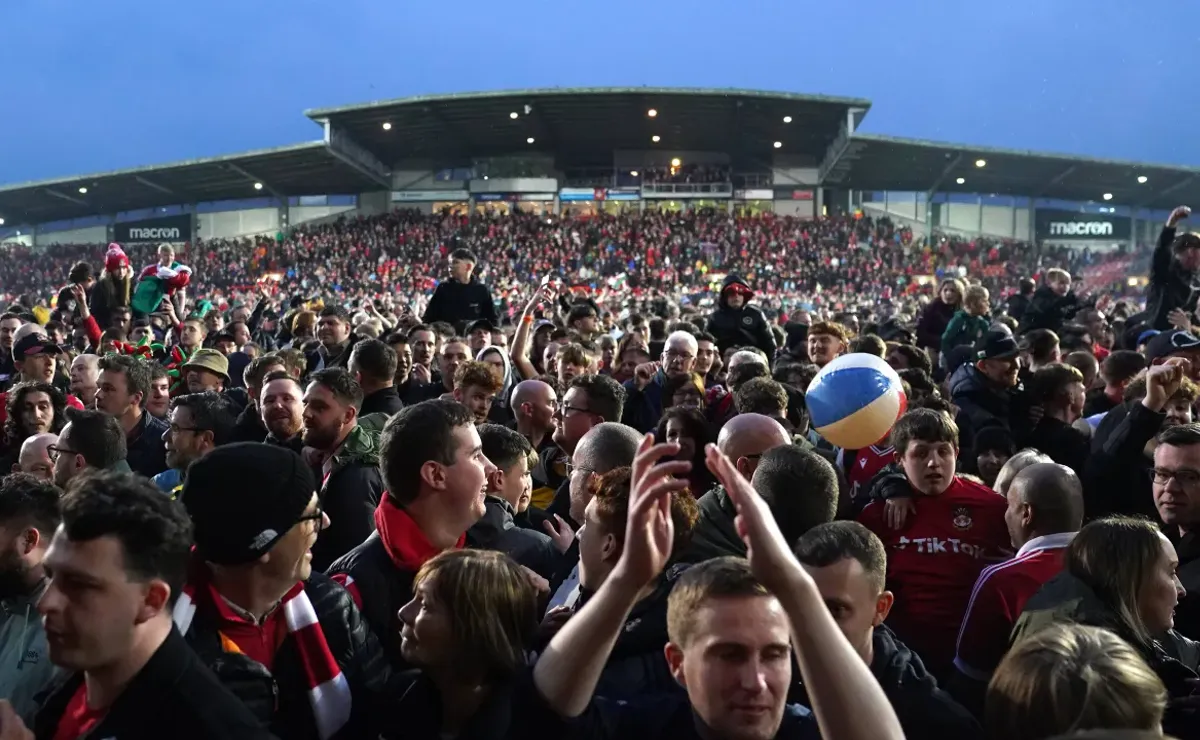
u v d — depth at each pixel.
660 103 39.03
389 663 2.87
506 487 4.13
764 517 1.90
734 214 47.88
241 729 1.96
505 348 9.02
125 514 1.95
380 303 17.53
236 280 44.84
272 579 2.46
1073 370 5.77
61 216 53.66
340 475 4.05
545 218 47.97
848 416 4.07
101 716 1.97
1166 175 43.28
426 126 42.41
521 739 2.09
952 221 49.31
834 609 2.66
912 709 2.73
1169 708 2.68
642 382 7.19
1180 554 3.88
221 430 5.00
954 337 10.05
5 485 3.10
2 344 10.09
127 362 5.97
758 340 9.80
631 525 2.06
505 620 2.33
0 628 2.97
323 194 51.12
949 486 4.15
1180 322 8.00
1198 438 3.81
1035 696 1.84
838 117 40.28
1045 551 3.48
